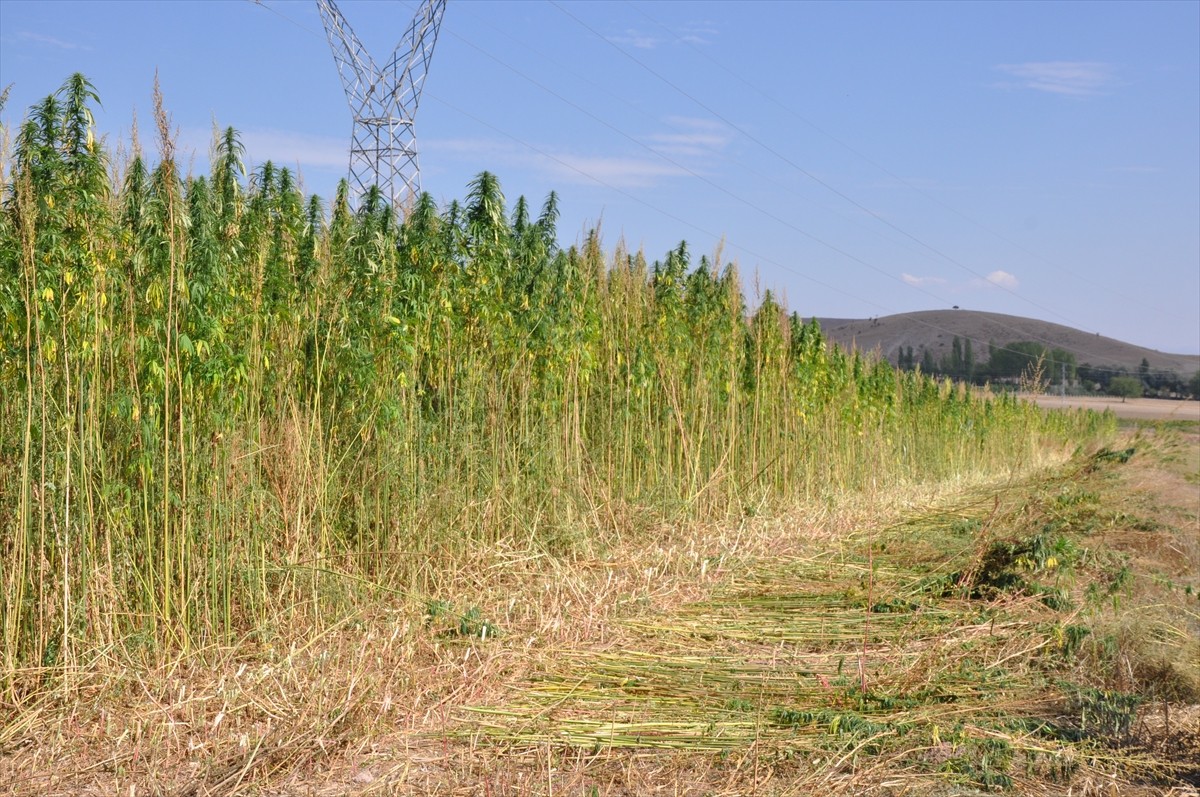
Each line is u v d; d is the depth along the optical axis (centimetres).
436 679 679
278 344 894
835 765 550
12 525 671
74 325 687
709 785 531
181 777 544
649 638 818
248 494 797
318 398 895
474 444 1076
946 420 2986
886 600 958
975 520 1542
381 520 938
